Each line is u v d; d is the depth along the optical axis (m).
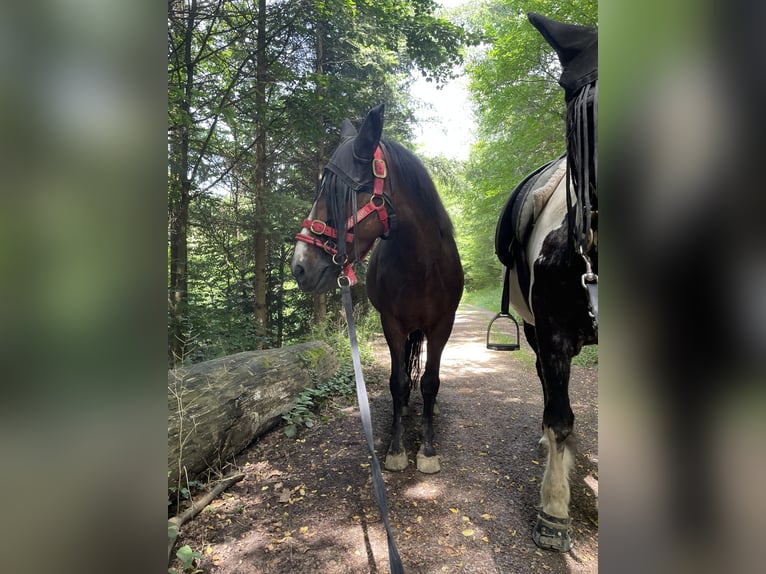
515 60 7.88
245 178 6.43
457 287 2.67
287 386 3.40
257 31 5.64
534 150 9.11
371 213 2.08
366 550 1.83
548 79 8.19
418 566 1.72
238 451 2.78
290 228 6.62
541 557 1.75
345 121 2.65
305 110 5.52
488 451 2.83
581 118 1.33
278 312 7.99
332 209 2.06
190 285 5.77
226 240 6.39
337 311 8.55
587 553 1.78
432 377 2.72
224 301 6.43
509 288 2.71
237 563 1.76
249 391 2.90
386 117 8.84
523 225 2.09
